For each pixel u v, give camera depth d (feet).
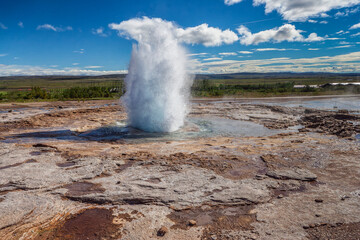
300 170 20.61
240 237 12.02
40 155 25.31
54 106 83.76
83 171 20.53
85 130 42.50
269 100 107.45
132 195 16.28
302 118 54.90
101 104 91.97
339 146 28.22
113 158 24.40
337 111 64.59
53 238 12.12
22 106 82.58
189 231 12.59
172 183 18.10
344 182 18.29
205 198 15.93
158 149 28.63
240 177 19.43
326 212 14.11
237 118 55.98
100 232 12.57
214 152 26.71
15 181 18.45
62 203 15.39
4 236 12.14
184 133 40.11
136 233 12.45
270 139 34.17
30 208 14.66
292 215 13.89
